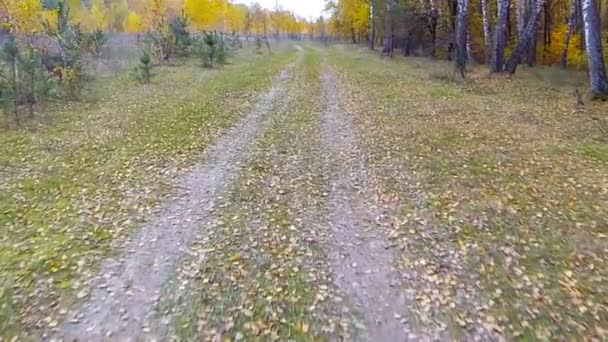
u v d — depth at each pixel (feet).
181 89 66.80
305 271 20.63
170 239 23.50
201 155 36.50
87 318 17.58
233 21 208.13
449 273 20.17
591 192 27.32
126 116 49.11
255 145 39.01
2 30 69.56
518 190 28.22
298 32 333.62
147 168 33.60
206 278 20.15
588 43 50.44
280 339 16.47
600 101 49.57
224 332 16.83
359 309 18.01
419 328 16.81
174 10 176.65
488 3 105.70
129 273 20.51
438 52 119.65
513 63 73.61
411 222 24.93
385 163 33.96
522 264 20.58
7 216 26.03
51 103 54.19
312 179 31.35
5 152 36.76
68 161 35.06
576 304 17.70
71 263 21.26
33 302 18.51
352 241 23.18
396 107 52.80
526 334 16.26
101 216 26.08
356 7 155.12
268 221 25.40
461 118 46.47
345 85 70.38
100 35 87.66
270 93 64.18
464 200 27.22
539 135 39.24
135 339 16.49
